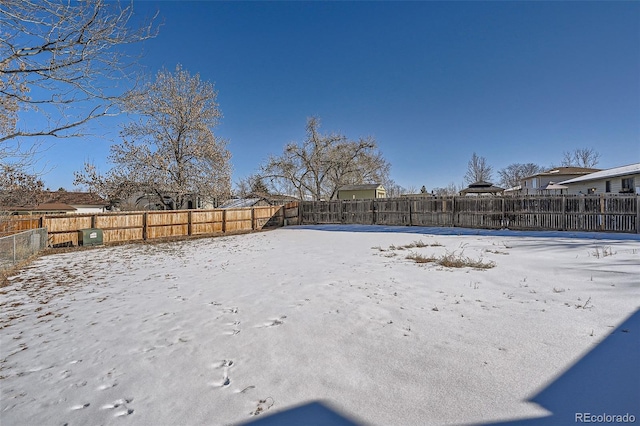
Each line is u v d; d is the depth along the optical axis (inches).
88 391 97.5
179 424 79.8
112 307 185.0
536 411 78.6
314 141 1148.5
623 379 90.4
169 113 792.9
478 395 85.9
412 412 80.0
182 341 130.4
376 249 374.9
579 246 340.2
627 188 680.4
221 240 565.9
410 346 116.1
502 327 129.2
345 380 95.8
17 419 85.2
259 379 98.8
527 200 535.8
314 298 180.4
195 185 845.8
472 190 1173.7
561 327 126.7
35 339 142.2
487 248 351.9
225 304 177.6
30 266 341.1
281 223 805.9
